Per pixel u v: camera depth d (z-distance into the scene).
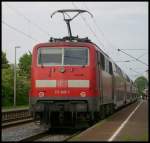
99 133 18.28
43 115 22.78
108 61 29.94
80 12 24.39
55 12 24.58
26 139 18.83
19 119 35.09
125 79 52.84
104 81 26.84
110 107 32.66
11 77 71.50
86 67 22.58
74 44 22.88
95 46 23.62
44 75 22.62
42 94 22.50
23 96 73.38
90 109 22.23
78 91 22.39
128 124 23.02
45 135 21.28
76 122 23.64
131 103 72.94
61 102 22.45
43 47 22.95
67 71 22.55
